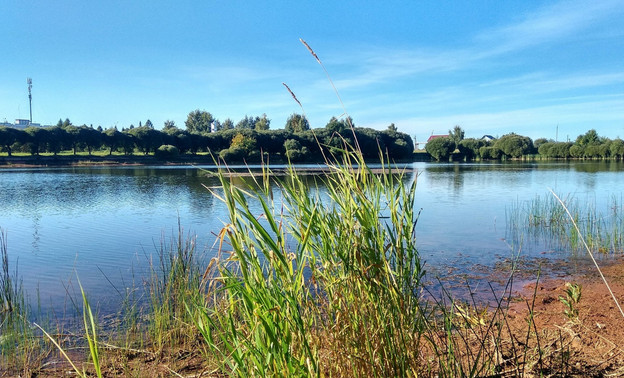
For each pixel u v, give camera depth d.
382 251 2.95
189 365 4.67
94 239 12.52
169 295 6.44
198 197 23.75
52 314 6.54
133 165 67.00
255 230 2.67
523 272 8.69
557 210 15.40
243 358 2.65
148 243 11.91
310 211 2.89
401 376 2.86
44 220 16.16
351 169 3.06
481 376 3.27
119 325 5.85
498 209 18.64
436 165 70.56
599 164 67.56
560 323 5.06
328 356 2.92
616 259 9.89
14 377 4.55
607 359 3.86
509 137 93.69
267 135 70.81
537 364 3.72
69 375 4.56
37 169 54.88
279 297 2.60
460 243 11.66
